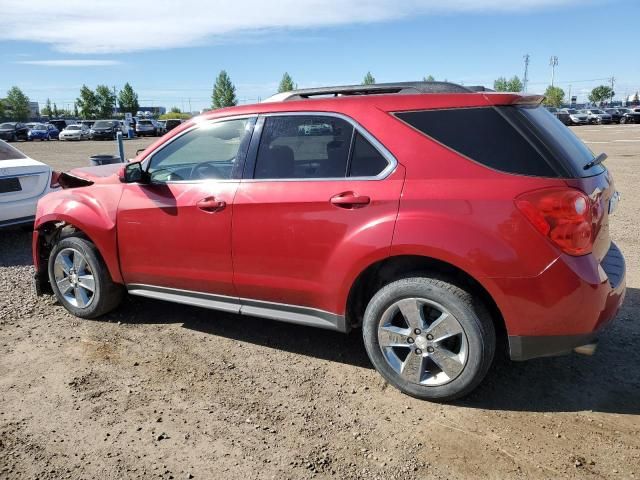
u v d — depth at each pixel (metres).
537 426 3.08
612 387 3.47
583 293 2.93
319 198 3.42
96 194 4.51
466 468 2.75
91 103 93.38
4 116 92.94
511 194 2.96
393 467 2.77
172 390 3.56
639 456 2.80
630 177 12.68
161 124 50.25
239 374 3.76
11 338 4.38
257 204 3.65
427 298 3.20
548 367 3.73
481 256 2.98
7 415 3.29
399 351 3.50
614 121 50.72
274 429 3.12
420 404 3.34
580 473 2.69
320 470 2.77
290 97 3.91
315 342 4.26
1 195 7.00
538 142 3.02
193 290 4.14
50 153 27.73
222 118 3.99
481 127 3.13
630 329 4.27
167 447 2.97
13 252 7.29
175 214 4.02
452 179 3.10
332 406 3.34
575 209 2.89
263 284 3.74
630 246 6.57
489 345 3.12
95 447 2.98
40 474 2.77
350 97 3.50
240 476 2.73
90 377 3.74
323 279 3.49
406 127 3.27
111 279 4.57
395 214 3.19
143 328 4.56
